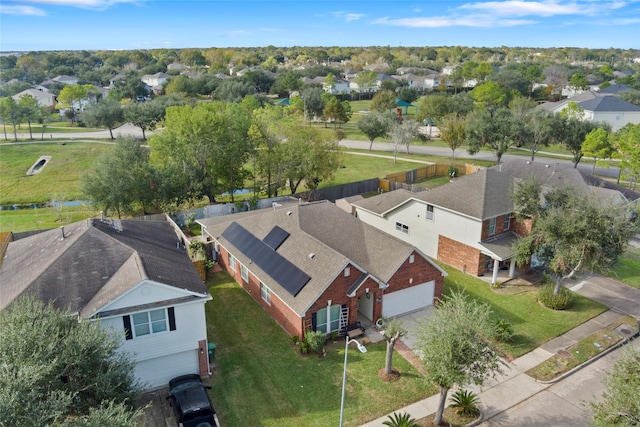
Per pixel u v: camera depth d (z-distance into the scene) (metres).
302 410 19.36
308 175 47.88
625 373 14.62
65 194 53.47
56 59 193.50
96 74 153.12
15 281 21.84
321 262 24.73
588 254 25.78
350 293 24.09
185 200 44.94
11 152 69.75
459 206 32.16
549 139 60.88
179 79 122.06
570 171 41.12
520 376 21.69
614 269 32.50
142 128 80.75
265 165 47.16
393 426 18.14
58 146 73.62
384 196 41.50
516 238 32.00
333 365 22.23
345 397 20.09
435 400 19.98
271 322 25.95
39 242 25.98
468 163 65.44
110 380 15.03
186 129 43.81
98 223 25.50
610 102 81.94
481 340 17.23
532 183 28.67
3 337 13.97
